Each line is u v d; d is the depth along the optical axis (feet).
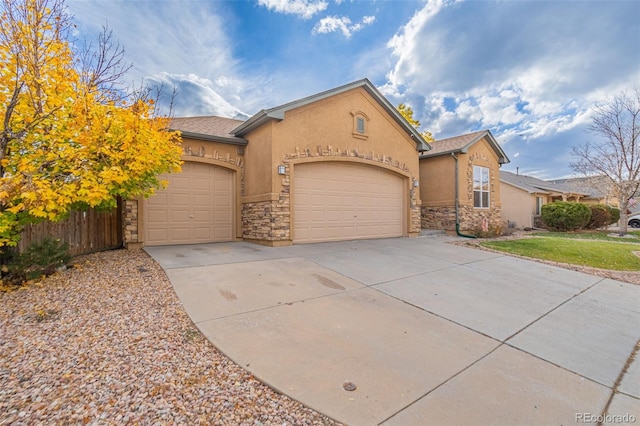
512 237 43.57
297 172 30.07
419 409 7.95
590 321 14.90
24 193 13.57
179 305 13.83
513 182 72.08
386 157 36.73
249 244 29.86
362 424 7.32
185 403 7.66
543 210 58.95
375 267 22.41
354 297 16.28
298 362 9.86
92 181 16.26
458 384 9.19
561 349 11.91
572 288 20.21
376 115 35.76
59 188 15.58
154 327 11.66
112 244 26.81
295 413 7.60
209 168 31.45
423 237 39.86
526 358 11.08
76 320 11.91
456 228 43.09
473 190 46.11
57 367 8.87
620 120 47.75
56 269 17.44
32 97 15.79
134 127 17.47
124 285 15.98
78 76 17.08
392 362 10.22
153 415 7.15
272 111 27.37
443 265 24.23
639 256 30.68
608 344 12.55
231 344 10.73
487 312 15.29
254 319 12.87
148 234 28.14
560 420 7.85
